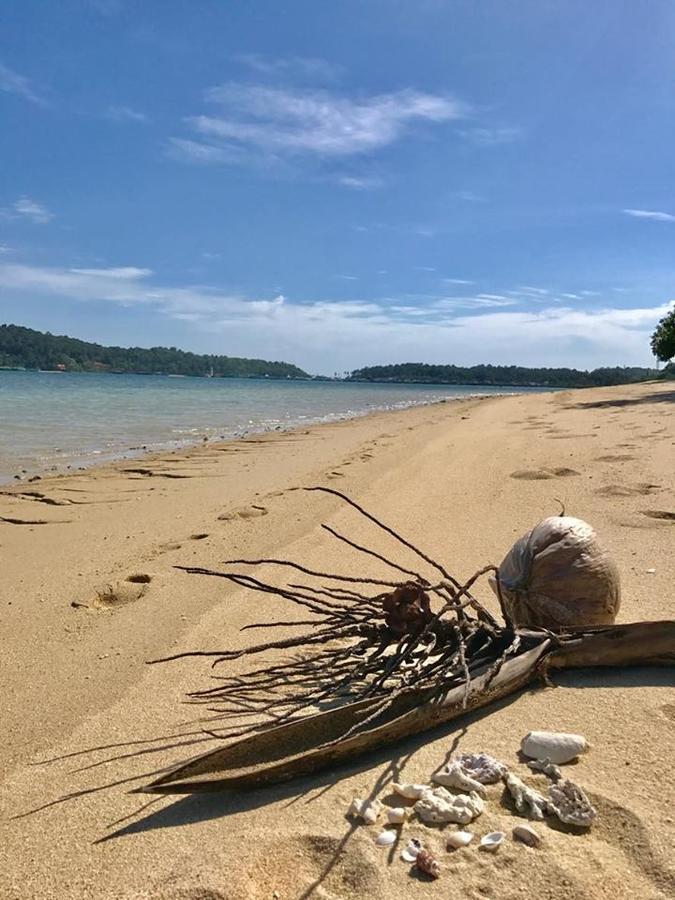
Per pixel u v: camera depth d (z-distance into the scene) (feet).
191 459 13.06
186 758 2.82
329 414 30.27
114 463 12.58
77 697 3.45
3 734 3.14
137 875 2.17
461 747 2.71
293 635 4.08
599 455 10.14
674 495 6.99
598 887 2.00
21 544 6.84
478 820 2.28
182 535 6.91
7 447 15.14
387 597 3.14
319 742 2.67
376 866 2.12
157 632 4.25
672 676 3.22
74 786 2.69
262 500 8.43
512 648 3.09
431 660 3.31
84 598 5.02
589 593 3.47
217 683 3.49
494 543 5.79
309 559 5.62
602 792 2.39
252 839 2.26
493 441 13.03
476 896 2.00
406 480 9.10
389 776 2.56
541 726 2.84
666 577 4.55
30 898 2.11
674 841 2.14
